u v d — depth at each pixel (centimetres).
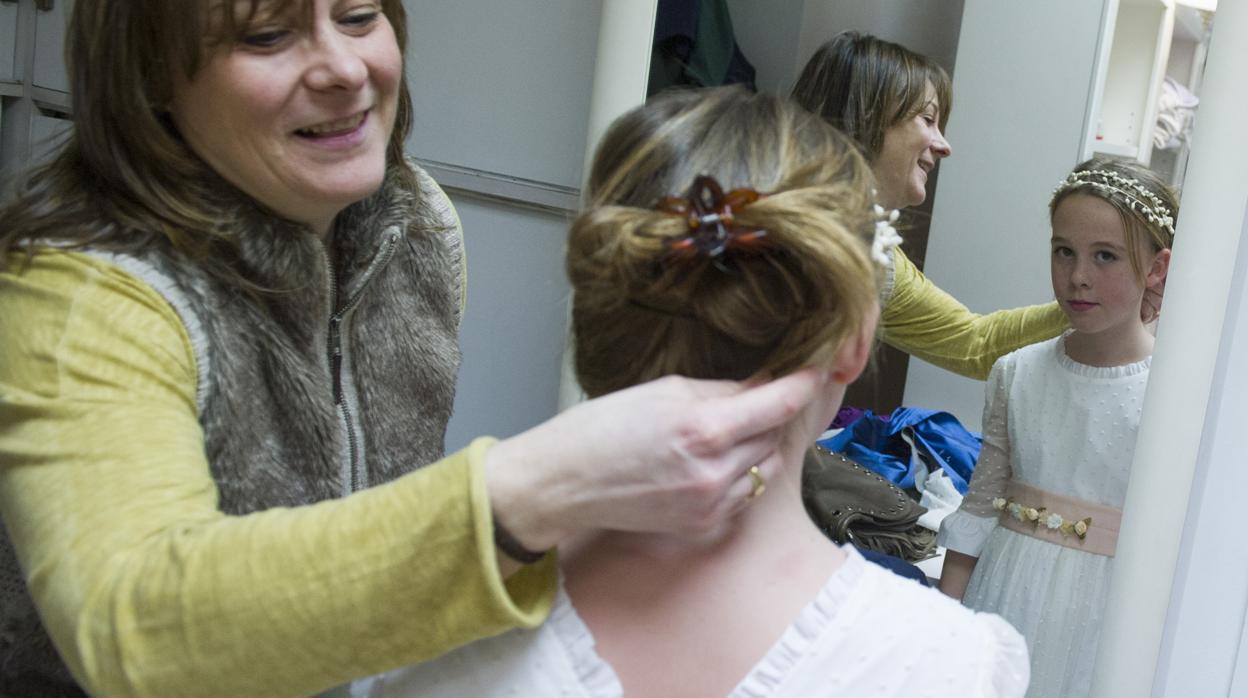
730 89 55
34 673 69
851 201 49
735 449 45
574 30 140
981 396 108
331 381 77
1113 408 98
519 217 148
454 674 54
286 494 70
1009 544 105
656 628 52
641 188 50
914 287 111
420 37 153
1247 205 76
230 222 66
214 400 64
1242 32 75
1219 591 79
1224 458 78
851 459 111
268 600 46
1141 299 96
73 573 51
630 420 44
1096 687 86
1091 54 108
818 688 50
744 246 46
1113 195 97
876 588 53
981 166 111
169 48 62
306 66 64
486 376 152
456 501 45
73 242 62
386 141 73
